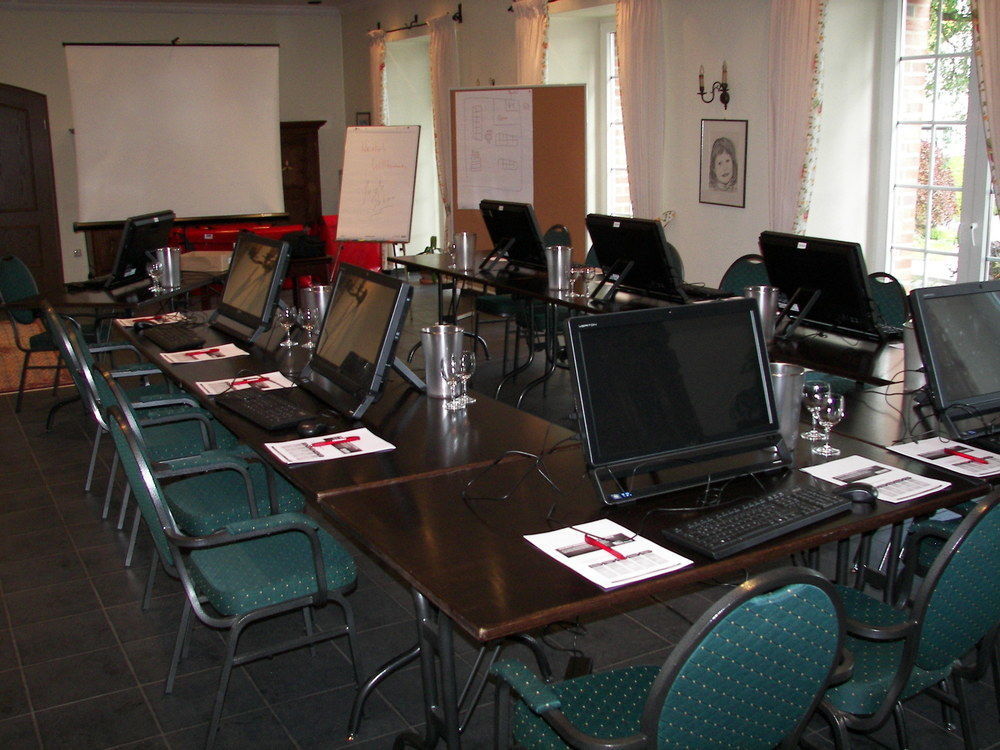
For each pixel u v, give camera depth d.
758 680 1.51
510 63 8.01
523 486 2.22
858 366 3.21
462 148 7.39
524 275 5.29
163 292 5.04
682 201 6.38
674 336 2.19
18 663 2.81
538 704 1.55
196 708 2.57
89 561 3.52
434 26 8.88
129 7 9.70
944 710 2.40
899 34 5.12
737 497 2.11
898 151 5.26
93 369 3.46
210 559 2.42
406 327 7.55
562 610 1.61
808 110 5.13
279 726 2.49
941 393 2.49
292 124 10.34
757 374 2.28
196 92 8.91
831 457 2.36
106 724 2.50
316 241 7.51
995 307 2.65
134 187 8.84
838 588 2.25
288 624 3.05
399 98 10.16
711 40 5.88
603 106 7.66
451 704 1.94
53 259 9.54
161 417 3.16
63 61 9.38
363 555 3.55
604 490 2.05
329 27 10.84
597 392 2.09
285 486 2.87
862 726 1.86
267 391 3.07
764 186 5.66
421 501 2.13
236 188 9.22
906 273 5.31
